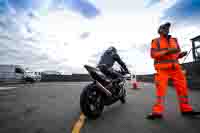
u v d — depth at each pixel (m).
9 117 3.18
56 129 2.47
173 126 2.51
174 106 3.97
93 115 3.08
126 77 4.47
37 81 21.25
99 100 3.31
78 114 3.42
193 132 2.25
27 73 19.81
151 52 3.23
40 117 3.18
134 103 4.61
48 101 5.12
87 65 3.29
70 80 24.27
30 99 5.54
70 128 2.52
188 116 3.04
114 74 3.78
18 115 3.34
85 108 2.99
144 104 4.43
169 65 3.01
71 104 4.59
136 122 2.79
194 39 9.80
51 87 10.95
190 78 8.42
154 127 2.50
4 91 8.26
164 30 3.13
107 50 3.86
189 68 8.73
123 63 4.03
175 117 2.99
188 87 8.42
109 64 3.68
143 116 3.18
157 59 3.17
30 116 3.26
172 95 5.92
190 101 4.49
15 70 19.44
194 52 9.75
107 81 3.49
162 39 3.18
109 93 3.36
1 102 4.95
